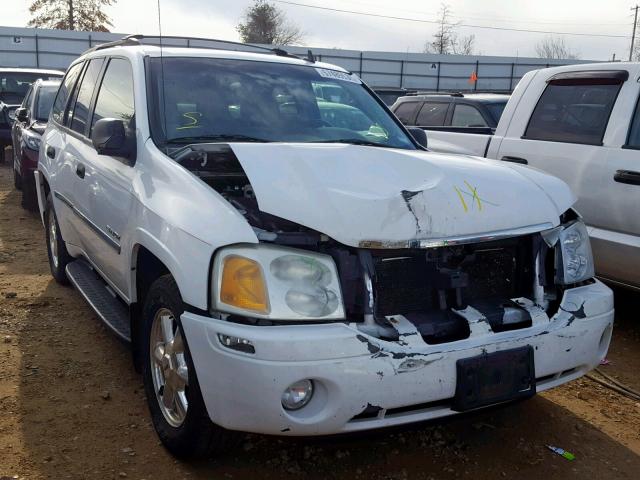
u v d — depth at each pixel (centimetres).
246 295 267
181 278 286
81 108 507
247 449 327
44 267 652
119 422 351
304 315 265
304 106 420
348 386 261
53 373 407
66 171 498
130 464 313
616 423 373
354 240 275
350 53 4409
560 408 388
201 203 299
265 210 283
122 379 403
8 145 1462
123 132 375
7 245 743
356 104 449
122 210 368
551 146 549
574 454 338
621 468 327
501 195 315
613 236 493
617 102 512
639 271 479
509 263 321
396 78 4497
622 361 468
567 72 565
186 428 296
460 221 294
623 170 486
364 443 338
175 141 368
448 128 730
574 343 310
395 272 290
